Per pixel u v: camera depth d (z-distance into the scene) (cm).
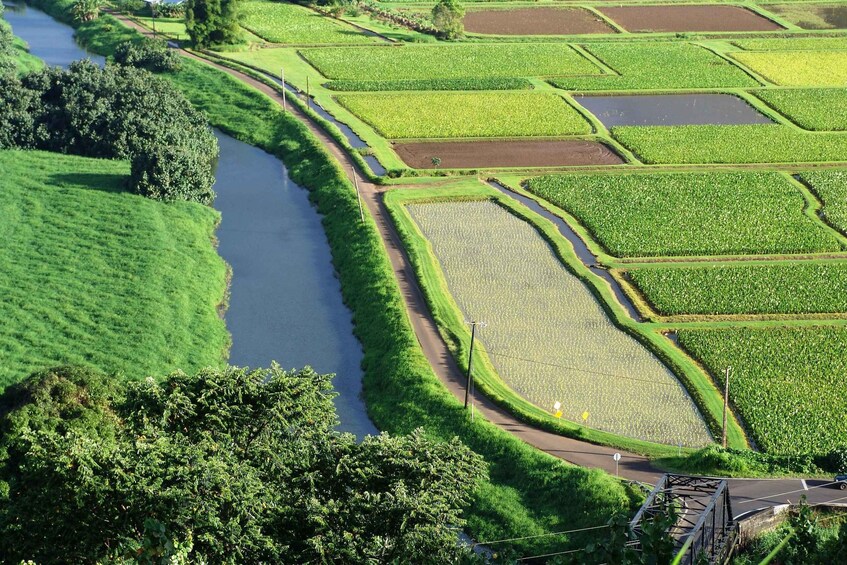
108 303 10562
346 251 12325
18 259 11331
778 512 7094
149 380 6444
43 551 5519
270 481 5991
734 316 10656
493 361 9856
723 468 7975
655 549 3281
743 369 9619
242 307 11288
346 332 10819
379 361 10006
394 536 5697
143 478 5497
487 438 8569
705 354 9862
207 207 13500
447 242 12469
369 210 13288
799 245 12312
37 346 9619
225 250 12662
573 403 9181
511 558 5569
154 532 4594
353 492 5916
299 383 6425
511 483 8150
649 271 11594
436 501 5853
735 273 11556
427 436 8769
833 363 9738
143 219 12575
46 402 7656
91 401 7819
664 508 5994
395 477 6050
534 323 10594
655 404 9181
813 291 11156
